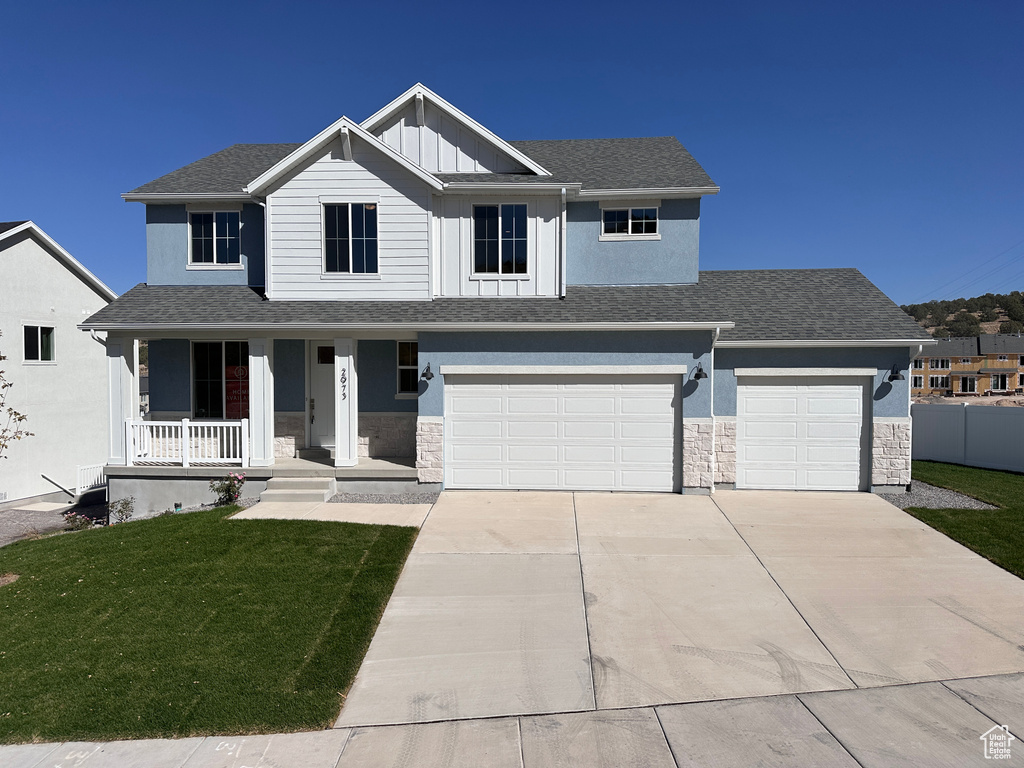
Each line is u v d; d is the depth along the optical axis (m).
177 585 7.41
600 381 11.69
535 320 11.27
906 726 4.76
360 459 13.18
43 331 19.58
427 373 11.64
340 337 11.95
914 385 76.31
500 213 12.75
